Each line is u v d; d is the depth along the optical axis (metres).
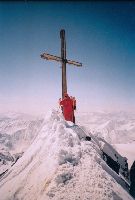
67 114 12.29
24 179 8.84
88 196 7.56
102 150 13.05
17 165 10.49
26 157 10.45
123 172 14.74
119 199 7.95
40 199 7.50
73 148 9.42
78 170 8.48
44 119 12.02
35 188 8.10
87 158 9.16
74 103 12.42
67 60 12.84
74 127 11.33
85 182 8.03
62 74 12.72
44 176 8.30
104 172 8.76
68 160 8.74
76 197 7.46
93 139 13.07
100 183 8.11
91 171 8.53
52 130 10.55
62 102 12.41
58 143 9.40
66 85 12.73
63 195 7.50
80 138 11.02
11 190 8.57
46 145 9.82
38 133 11.74
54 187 7.69
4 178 10.21
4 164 62.97
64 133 10.02
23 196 8.09
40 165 9.04
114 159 13.61
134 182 14.13
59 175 7.98
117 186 8.56
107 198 7.64
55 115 11.59
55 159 8.62
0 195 8.63
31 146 11.18
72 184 7.91
